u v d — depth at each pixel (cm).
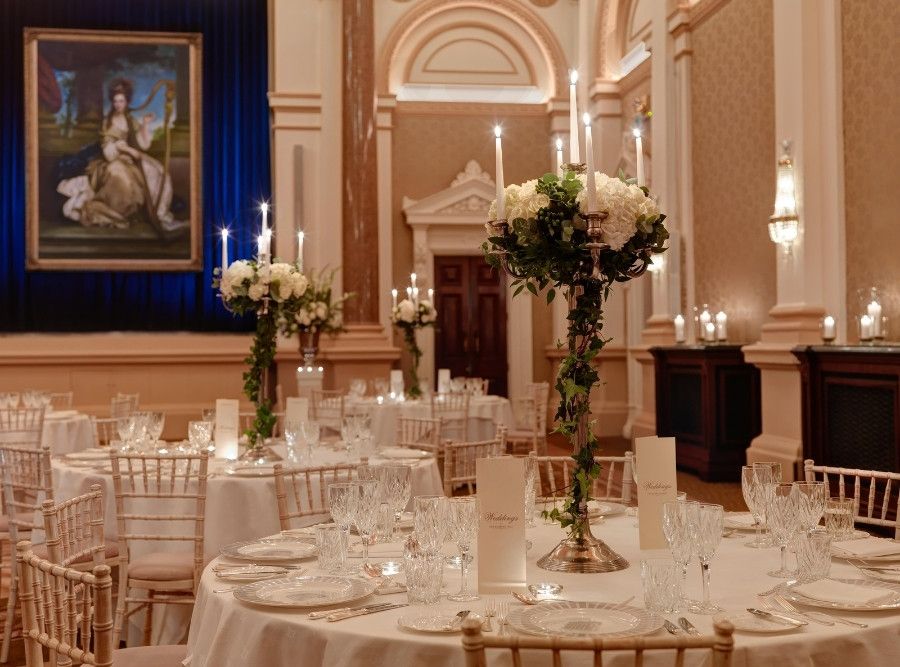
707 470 884
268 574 256
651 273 1147
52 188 1223
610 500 378
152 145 1243
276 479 371
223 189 1250
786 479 769
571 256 269
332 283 1214
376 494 263
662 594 211
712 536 216
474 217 1377
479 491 238
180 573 388
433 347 1373
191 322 1248
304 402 501
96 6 1233
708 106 996
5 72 1215
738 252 935
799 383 772
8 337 1209
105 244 1233
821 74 771
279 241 1220
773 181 869
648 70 1180
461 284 1398
